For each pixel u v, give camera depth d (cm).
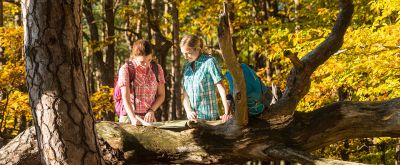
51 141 397
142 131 505
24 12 397
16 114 984
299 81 432
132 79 493
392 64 769
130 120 520
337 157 1276
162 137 500
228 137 473
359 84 878
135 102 500
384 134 448
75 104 400
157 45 1631
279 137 461
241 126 461
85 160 404
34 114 402
